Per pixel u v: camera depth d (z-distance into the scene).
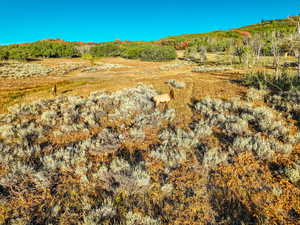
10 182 4.70
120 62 70.75
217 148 6.05
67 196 4.36
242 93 13.16
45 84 21.88
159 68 45.12
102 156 6.05
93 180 4.86
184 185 4.61
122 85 19.70
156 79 24.53
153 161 5.63
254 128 7.61
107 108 11.21
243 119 8.28
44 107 11.87
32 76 31.03
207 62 55.28
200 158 5.63
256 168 5.09
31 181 4.89
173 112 10.05
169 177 4.92
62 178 4.99
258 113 8.71
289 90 11.92
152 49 74.25
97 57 88.12
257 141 6.09
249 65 31.67
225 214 3.76
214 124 8.16
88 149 6.43
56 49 79.12
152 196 4.30
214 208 3.90
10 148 6.63
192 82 20.17
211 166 5.23
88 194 4.41
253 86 14.62
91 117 9.41
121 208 3.94
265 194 4.16
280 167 4.96
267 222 3.47
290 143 6.19
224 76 23.62
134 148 6.51
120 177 4.59
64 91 17.34
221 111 9.70
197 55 69.81
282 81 14.54
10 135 7.75
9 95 15.58
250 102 10.90
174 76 27.30
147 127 8.22
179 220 3.66
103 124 8.88
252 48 35.72
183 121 8.91
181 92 15.19
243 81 17.22
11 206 4.10
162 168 5.30
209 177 4.86
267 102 10.71
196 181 4.72
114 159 5.50
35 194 4.47
